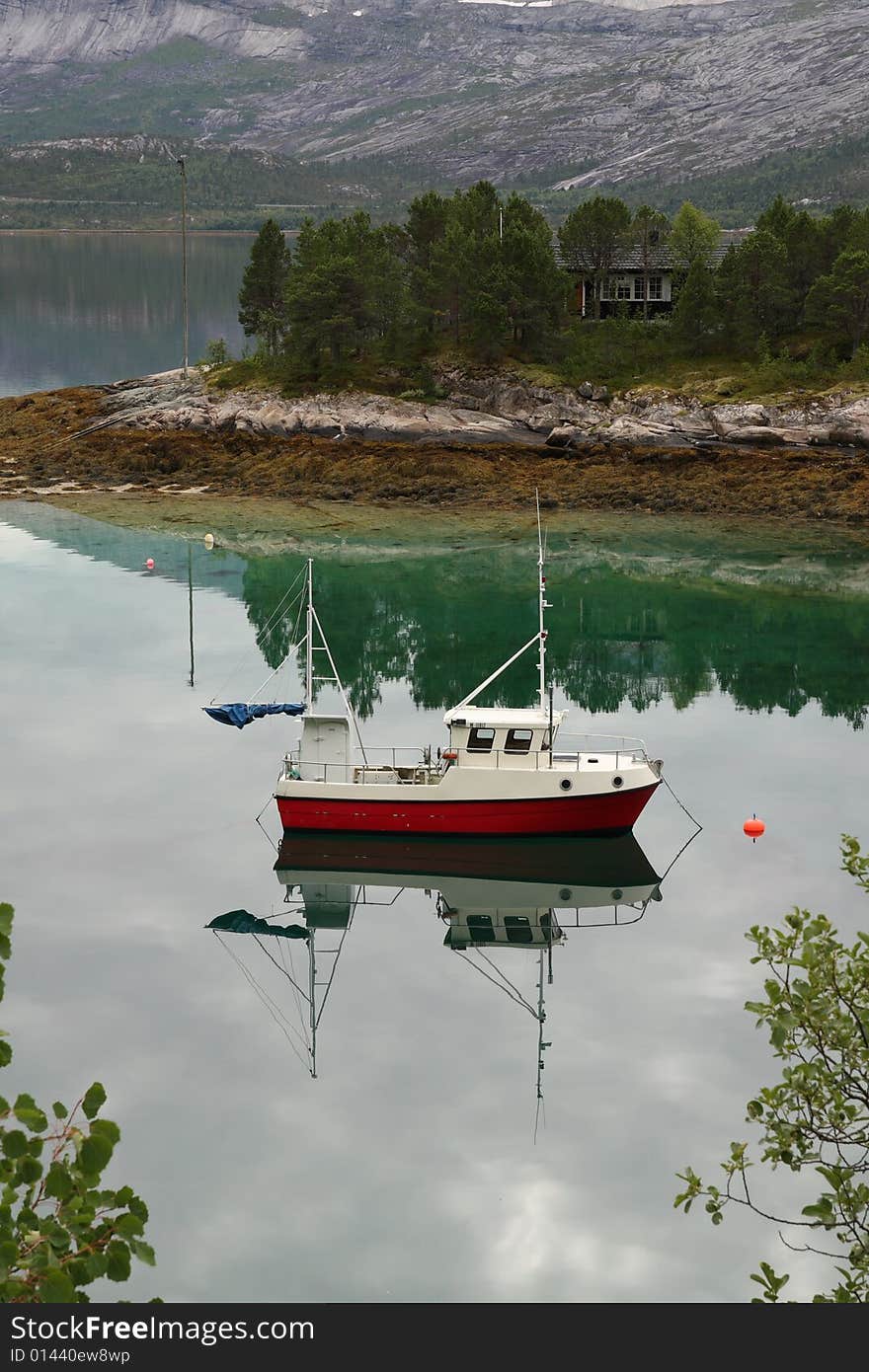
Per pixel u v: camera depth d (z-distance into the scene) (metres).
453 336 150.00
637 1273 33.53
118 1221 14.25
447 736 68.31
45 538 110.94
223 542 110.56
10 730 69.62
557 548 109.44
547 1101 40.31
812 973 19.83
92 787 63.03
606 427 133.00
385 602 94.75
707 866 55.88
